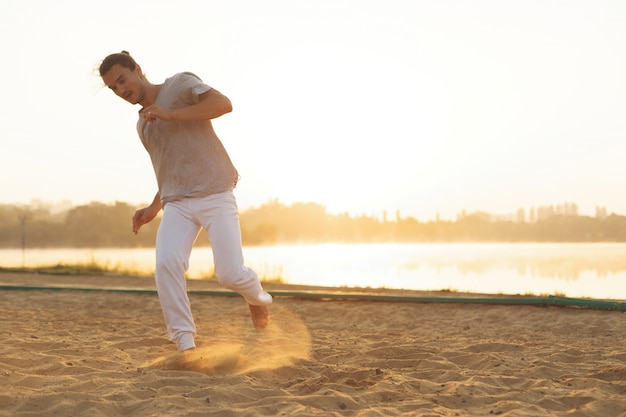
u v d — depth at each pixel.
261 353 3.93
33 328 5.26
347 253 37.69
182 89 3.45
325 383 3.08
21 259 26.41
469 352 4.12
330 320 6.41
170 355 3.60
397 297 7.65
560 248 38.59
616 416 2.54
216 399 2.71
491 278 16.50
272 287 10.33
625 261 23.08
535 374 3.35
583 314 6.51
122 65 3.47
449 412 2.57
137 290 8.91
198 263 22.72
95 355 3.82
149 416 2.44
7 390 2.80
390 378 3.18
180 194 3.49
